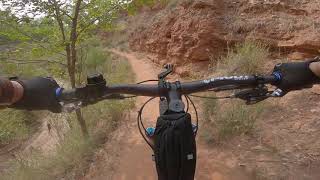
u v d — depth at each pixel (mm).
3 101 428
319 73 508
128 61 4539
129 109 2236
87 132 1990
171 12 3570
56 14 1866
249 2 2607
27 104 458
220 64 2379
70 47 2027
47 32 2021
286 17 2361
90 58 4426
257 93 540
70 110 496
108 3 2020
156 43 3818
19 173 1945
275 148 1426
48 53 2043
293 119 1607
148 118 2131
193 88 529
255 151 1440
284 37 2238
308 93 1784
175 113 470
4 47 2100
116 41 6969
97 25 2072
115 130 2035
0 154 2941
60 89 483
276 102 1772
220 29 2607
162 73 541
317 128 1498
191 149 449
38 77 477
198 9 2803
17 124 3375
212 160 1455
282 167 1296
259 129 1587
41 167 1933
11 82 432
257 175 1278
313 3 2352
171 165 442
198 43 2680
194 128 523
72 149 1928
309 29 2143
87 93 498
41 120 3518
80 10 1979
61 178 1770
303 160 1312
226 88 536
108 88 514
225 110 1738
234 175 1330
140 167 1623
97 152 1856
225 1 2740
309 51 2092
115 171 1646
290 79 521
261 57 2154
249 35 2414
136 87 520
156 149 457
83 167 1771
